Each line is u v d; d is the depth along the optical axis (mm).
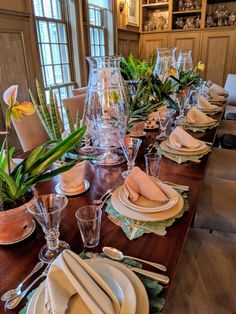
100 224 752
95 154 1330
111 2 4164
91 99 1309
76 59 3750
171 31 4832
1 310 537
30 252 702
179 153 1310
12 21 2633
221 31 4465
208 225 1261
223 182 1501
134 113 1491
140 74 1785
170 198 881
